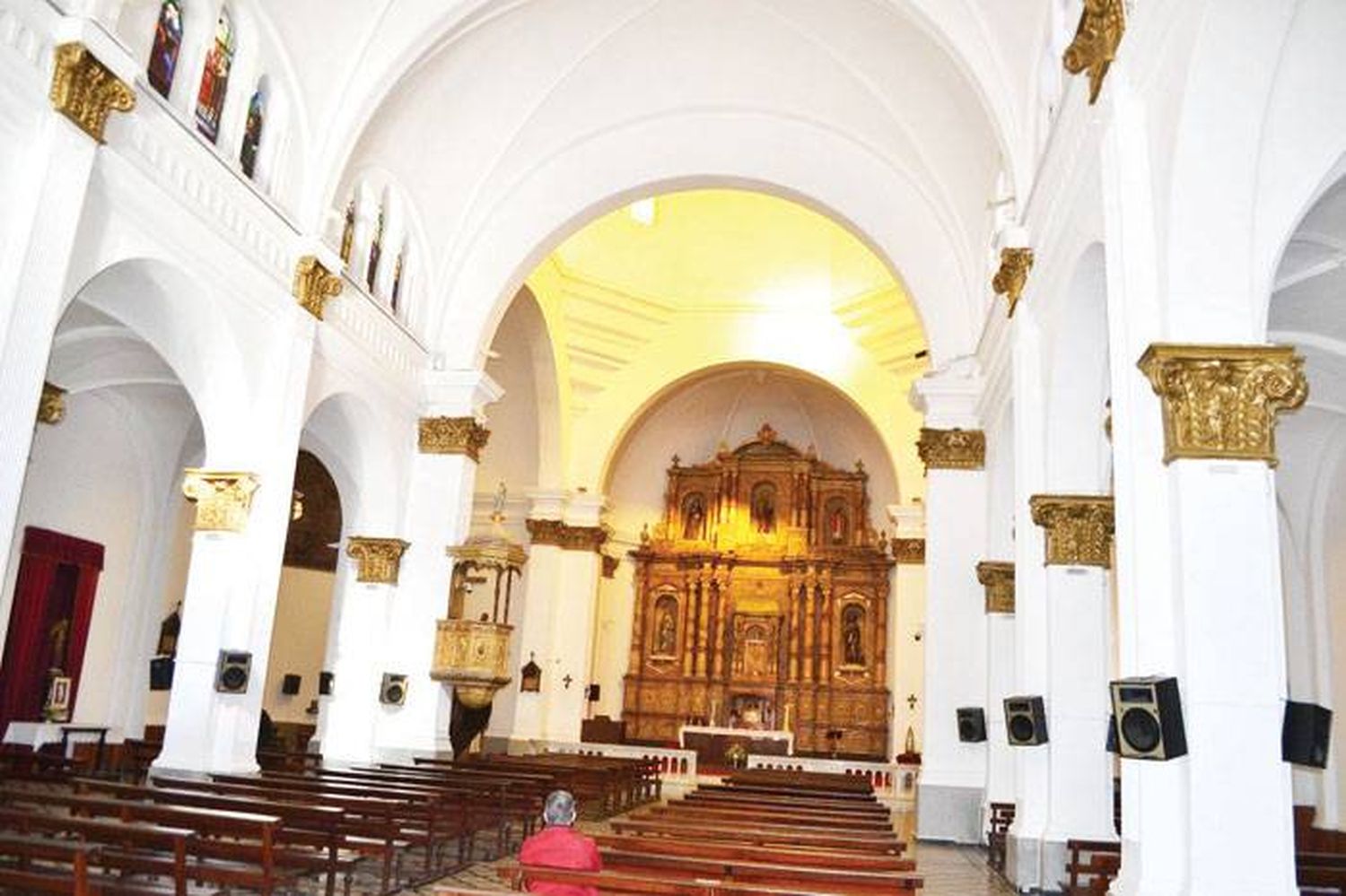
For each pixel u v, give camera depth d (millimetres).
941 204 15719
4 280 7961
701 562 29078
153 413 16562
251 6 11547
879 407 25266
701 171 16703
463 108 15695
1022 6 10867
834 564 28578
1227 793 5953
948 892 9938
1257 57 6102
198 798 8227
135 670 16766
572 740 24125
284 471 12195
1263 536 6211
